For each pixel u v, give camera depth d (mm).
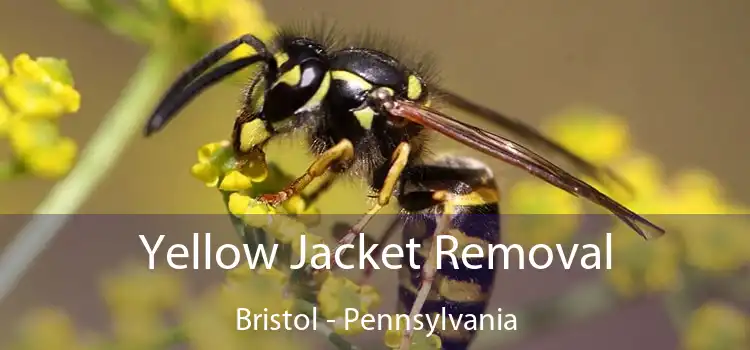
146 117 83
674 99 144
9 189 109
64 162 77
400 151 79
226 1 85
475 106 89
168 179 112
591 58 144
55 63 77
